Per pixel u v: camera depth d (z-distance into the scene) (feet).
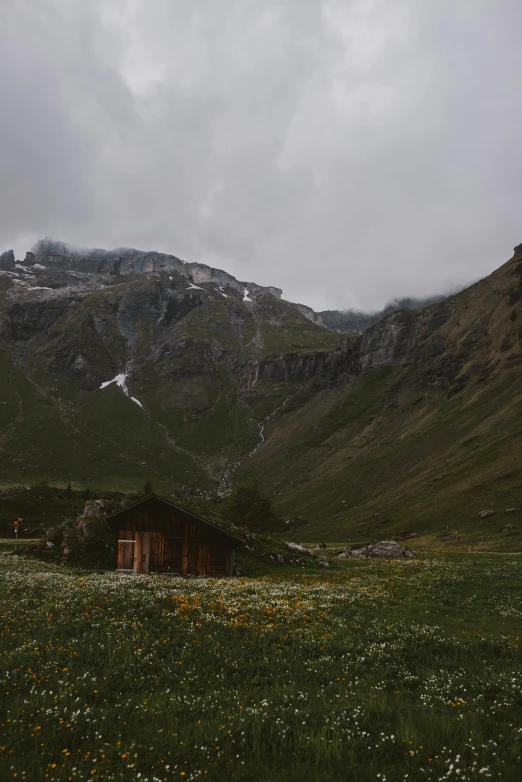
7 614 67.77
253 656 54.08
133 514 146.92
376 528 424.87
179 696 40.98
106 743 32.04
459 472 458.50
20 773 27.86
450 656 57.77
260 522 409.08
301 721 35.76
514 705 40.24
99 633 60.29
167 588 94.73
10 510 404.16
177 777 28.25
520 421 495.41
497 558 189.37
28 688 41.75
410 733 33.22
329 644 59.47
